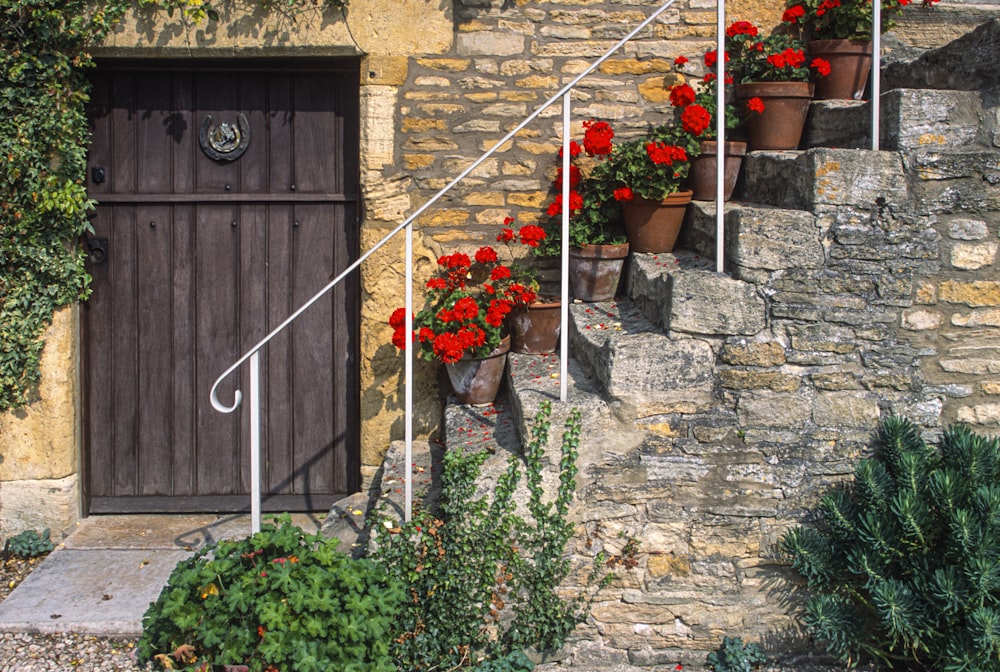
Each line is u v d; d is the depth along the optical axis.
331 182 4.71
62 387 4.49
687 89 4.39
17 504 4.52
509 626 3.68
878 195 3.61
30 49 4.25
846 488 3.70
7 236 4.32
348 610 3.34
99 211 4.69
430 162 4.56
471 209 4.60
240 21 4.37
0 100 4.24
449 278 4.42
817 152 3.59
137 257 4.72
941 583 3.30
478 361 4.27
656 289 3.94
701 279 3.63
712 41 4.62
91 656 3.69
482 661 3.64
